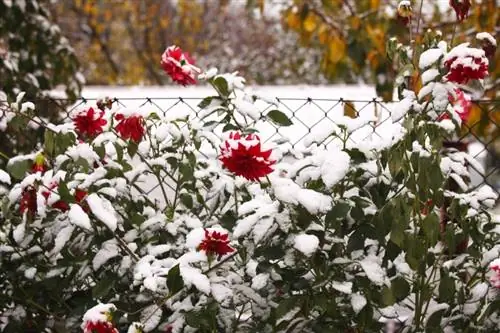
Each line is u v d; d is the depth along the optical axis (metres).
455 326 2.76
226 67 13.33
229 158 2.57
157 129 2.82
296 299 2.63
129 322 2.77
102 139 2.79
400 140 2.63
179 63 2.92
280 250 2.62
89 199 2.65
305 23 5.75
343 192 2.71
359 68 5.48
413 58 2.74
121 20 14.39
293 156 2.87
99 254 2.71
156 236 2.81
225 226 2.75
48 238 2.81
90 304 2.80
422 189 2.63
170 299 2.70
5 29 4.70
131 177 2.82
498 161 3.18
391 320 2.93
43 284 2.87
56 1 13.19
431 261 2.71
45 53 4.84
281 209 2.60
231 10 14.42
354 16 5.38
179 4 13.17
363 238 2.63
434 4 6.11
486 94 5.22
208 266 2.71
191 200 2.88
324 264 2.63
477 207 2.68
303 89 6.45
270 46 13.41
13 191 2.74
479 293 2.64
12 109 2.87
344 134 2.69
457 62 2.56
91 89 8.82
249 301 2.71
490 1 5.27
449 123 2.62
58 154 2.88
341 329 2.74
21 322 2.87
